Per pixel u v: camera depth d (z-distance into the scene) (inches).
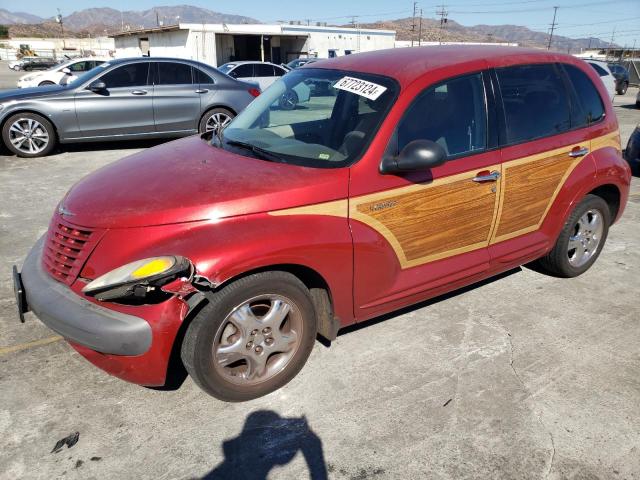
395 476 94.2
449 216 130.3
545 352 132.6
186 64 374.3
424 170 123.5
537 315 150.9
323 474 94.3
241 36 1658.5
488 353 131.3
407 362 126.8
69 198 120.3
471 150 132.8
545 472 95.7
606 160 164.7
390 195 119.0
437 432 104.6
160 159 131.4
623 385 120.5
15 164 324.5
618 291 167.3
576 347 135.3
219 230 102.9
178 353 117.5
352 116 126.3
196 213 103.7
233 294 102.1
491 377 121.9
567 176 155.1
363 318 125.4
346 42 1801.2
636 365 128.4
